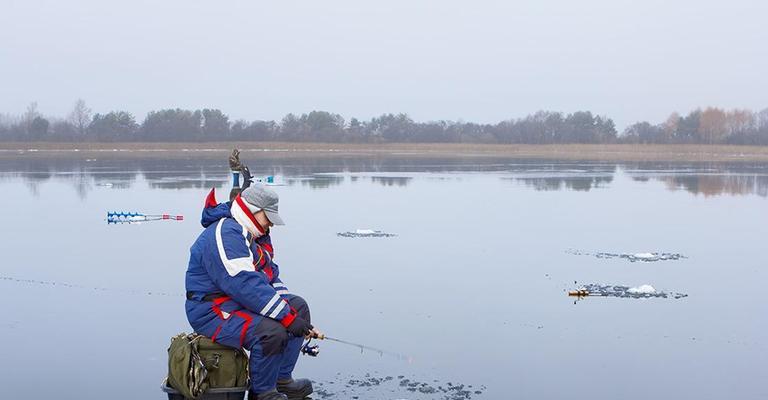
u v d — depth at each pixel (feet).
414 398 19.11
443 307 29.43
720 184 103.81
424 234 51.19
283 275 36.01
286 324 16.83
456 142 379.35
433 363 22.16
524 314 28.40
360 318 27.53
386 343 24.25
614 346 24.08
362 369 21.54
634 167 159.12
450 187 94.48
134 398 18.84
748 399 19.22
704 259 41.78
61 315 27.40
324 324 26.63
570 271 37.70
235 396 16.89
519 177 116.78
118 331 25.21
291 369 18.47
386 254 42.50
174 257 40.70
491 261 40.32
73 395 19.02
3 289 31.94
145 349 23.12
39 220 57.82
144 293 31.30
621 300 31.14
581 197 81.10
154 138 339.57
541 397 19.29
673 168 154.71
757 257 42.47
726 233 52.95
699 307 29.94
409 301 30.45
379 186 95.76
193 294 16.98
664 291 33.06
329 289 32.73
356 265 38.83
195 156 219.00
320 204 71.87
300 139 360.48
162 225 55.01
